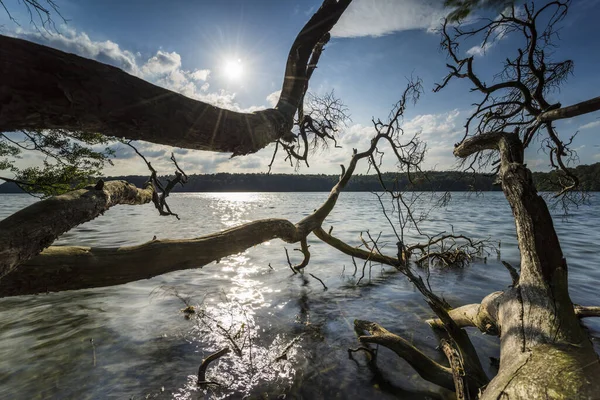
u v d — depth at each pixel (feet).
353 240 57.93
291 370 16.12
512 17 17.40
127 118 3.61
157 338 19.81
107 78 3.37
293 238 15.79
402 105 20.33
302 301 26.89
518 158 13.15
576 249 47.29
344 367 16.34
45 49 3.03
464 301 26.32
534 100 19.39
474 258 42.34
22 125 3.18
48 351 18.16
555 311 9.01
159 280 33.55
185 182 13.30
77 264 7.82
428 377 13.55
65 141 14.48
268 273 36.55
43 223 5.99
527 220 11.04
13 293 7.11
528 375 7.27
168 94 3.96
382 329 16.97
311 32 6.99
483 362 16.51
